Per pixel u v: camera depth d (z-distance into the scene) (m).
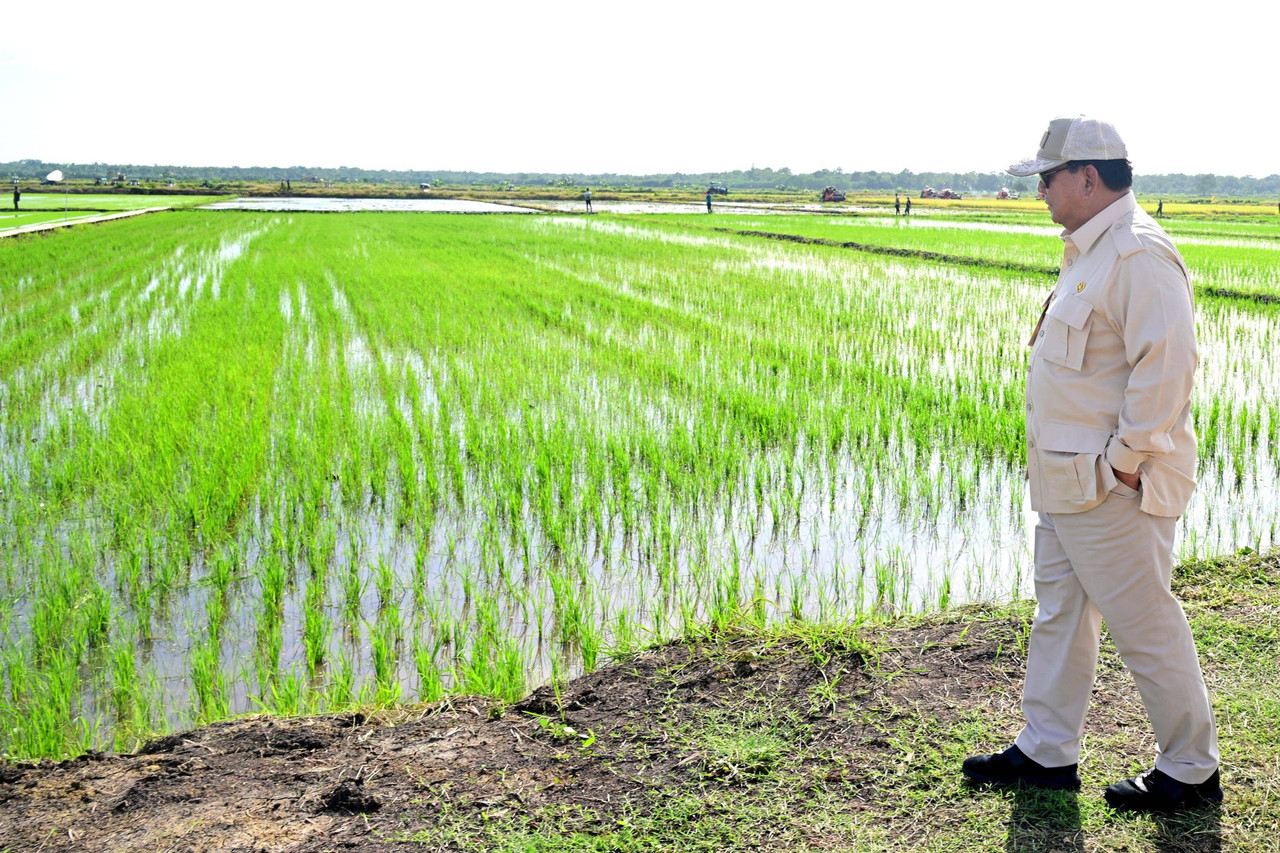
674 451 8.27
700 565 6.21
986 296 18.88
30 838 3.07
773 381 11.01
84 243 28.83
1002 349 13.34
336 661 4.99
